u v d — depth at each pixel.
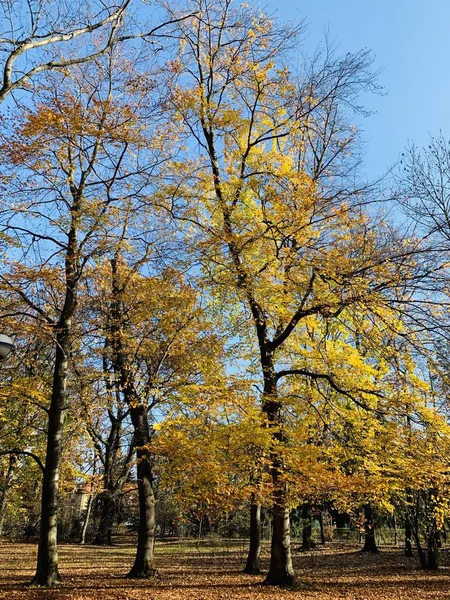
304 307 11.12
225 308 12.01
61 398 12.50
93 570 14.77
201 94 12.25
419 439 10.21
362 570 16.31
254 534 15.05
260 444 9.52
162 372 13.30
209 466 9.30
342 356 11.21
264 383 11.57
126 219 11.35
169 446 9.73
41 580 11.27
